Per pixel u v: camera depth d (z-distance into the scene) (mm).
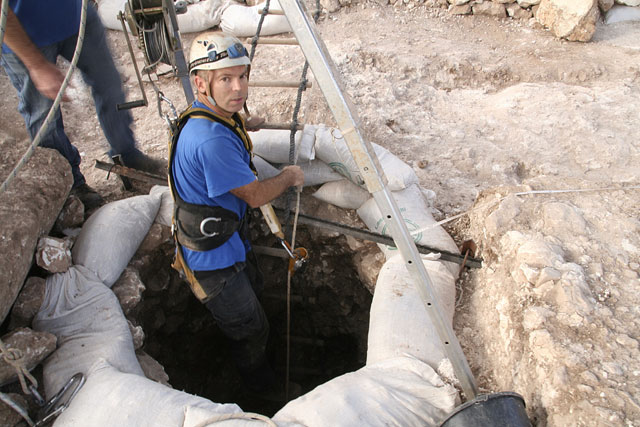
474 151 3648
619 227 2369
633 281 2113
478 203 2840
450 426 1737
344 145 3100
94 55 2977
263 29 4855
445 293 2436
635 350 1828
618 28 4961
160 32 2434
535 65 4465
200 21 4984
